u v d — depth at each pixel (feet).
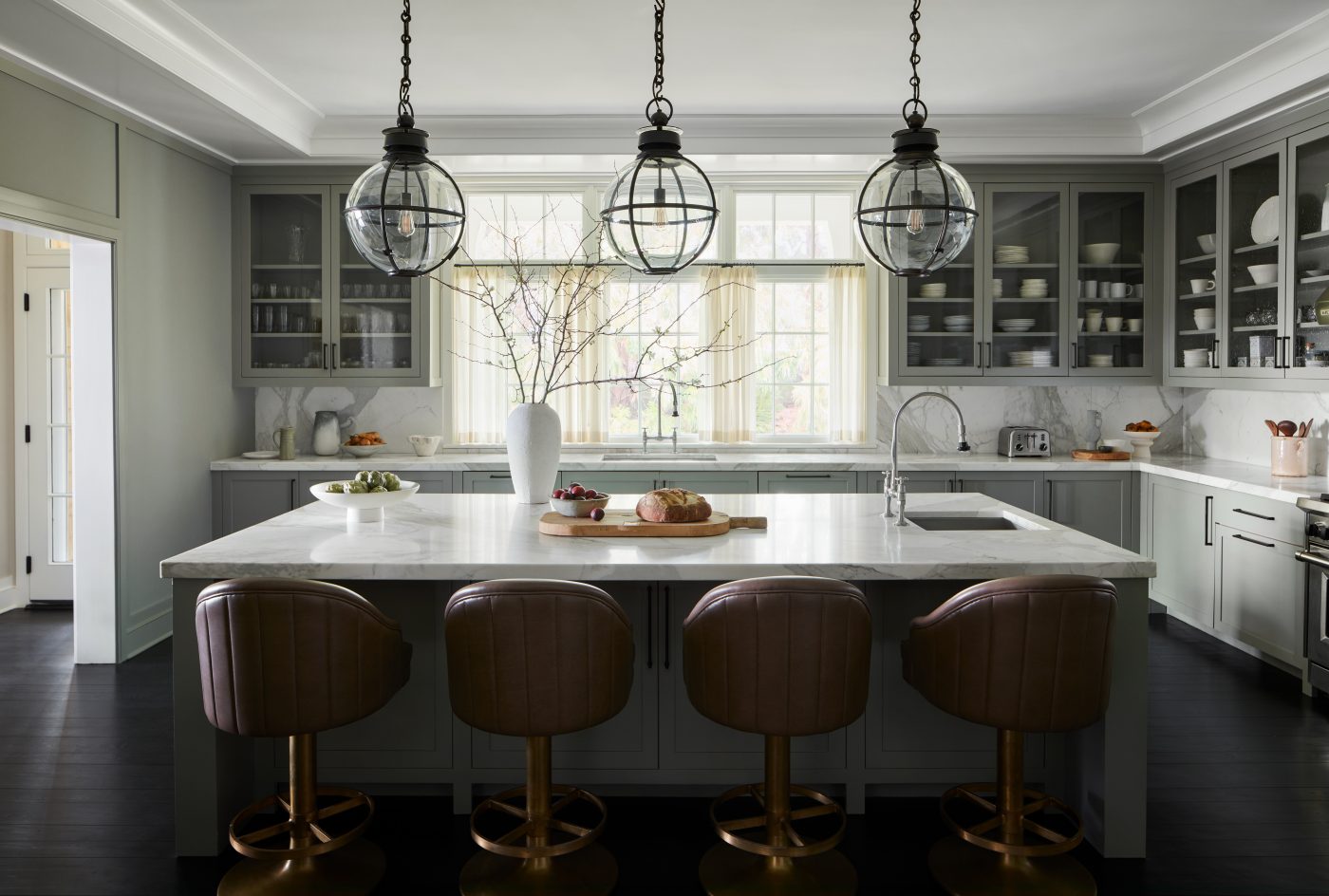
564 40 13.12
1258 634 14.67
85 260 14.76
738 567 8.63
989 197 18.65
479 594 7.54
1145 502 18.07
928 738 10.02
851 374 19.85
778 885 8.52
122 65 12.69
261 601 7.60
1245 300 16.06
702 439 20.10
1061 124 17.37
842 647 7.56
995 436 20.26
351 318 18.95
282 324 18.94
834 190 19.94
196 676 9.12
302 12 12.19
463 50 13.56
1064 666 7.68
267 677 7.68
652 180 7.87
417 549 9.35
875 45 13.37
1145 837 9.15
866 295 19.89
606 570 8.63
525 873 8.66
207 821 9.19
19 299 18.43
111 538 14.98
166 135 16.19
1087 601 7.64
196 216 17.37
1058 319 18.83
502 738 10.00
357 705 7.91
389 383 19.03
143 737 12.11
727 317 19.77
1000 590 7.67
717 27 12.67
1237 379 16.22
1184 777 10.94
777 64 14.11
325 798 10.35
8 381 18.65
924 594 9.90
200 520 17.75
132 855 9.21
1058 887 8.49
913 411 20.20
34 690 13.85
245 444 19.75
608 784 10.34
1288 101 14.28
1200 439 19.61
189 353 17.24
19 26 11.32
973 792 9.54
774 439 20.43
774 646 7.53
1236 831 9.65
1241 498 15.06
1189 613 16.65
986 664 7.76
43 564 18.71
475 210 20.17
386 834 9.63
